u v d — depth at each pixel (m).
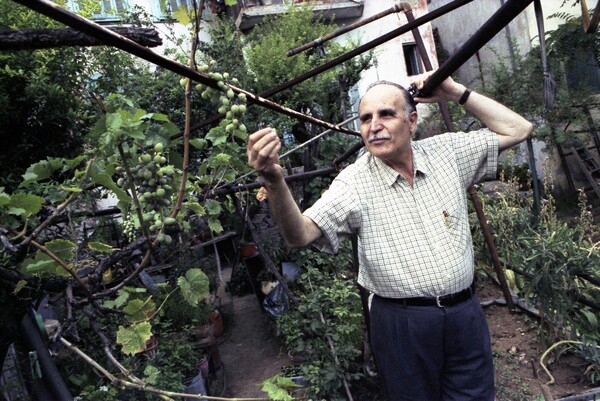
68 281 1.50
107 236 3.64
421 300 1.67
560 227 3.95
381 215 1.69
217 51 5.40
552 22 7.96
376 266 1.71
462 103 1.85
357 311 3.74
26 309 1.96
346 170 1.79
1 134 2.97
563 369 3.39
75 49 3.14
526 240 3.81
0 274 1.46
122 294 1.42
